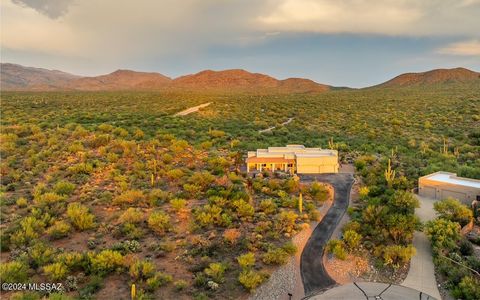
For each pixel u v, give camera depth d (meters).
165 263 27.91
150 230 33.22
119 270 25.89
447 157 59.50
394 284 25.47
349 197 44.81
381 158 61.97
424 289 26.19
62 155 55.53
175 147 62.00
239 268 27.67
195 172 51.06
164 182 46.84
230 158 60.88
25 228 30.50
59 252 28.06
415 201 38.06
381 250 30.22
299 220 37.00
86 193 41.28
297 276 27.98
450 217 35.06
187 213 37.16
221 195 41.00
